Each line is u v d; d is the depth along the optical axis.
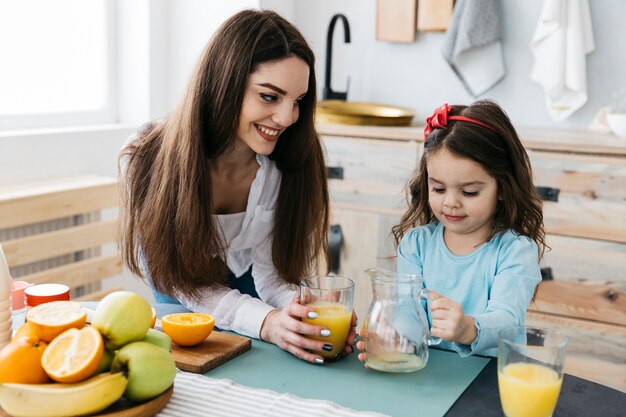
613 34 2.48
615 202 2.12
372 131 2.45
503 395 0.91
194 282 1.40
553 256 2.21
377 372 1.07
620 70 2.48
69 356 0.89
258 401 0.95
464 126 1.30
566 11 2.43
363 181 2.50
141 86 2.88
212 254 1.41
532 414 0.88
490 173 1.29
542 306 2.24
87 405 0.86
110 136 2.71
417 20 2.77
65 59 2.77
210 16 2.86
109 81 2.88
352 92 2.99
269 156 1.53
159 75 2.93
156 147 1.48
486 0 2.54
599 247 2.15
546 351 0.90
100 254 2.54
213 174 1.53
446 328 1.08
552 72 2.46
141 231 1.41
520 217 1.38
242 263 1.65
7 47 2.55
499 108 1.36
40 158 2.44
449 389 1.00
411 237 1.49
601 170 2.12
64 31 2.75
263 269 1.60
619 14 2.46
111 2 2.85
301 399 0.96
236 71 1.32
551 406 0.89
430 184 1.35
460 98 2.78
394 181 2.44
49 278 2.23
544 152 2.19
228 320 1.31
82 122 2.78
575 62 2.43
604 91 2.52
